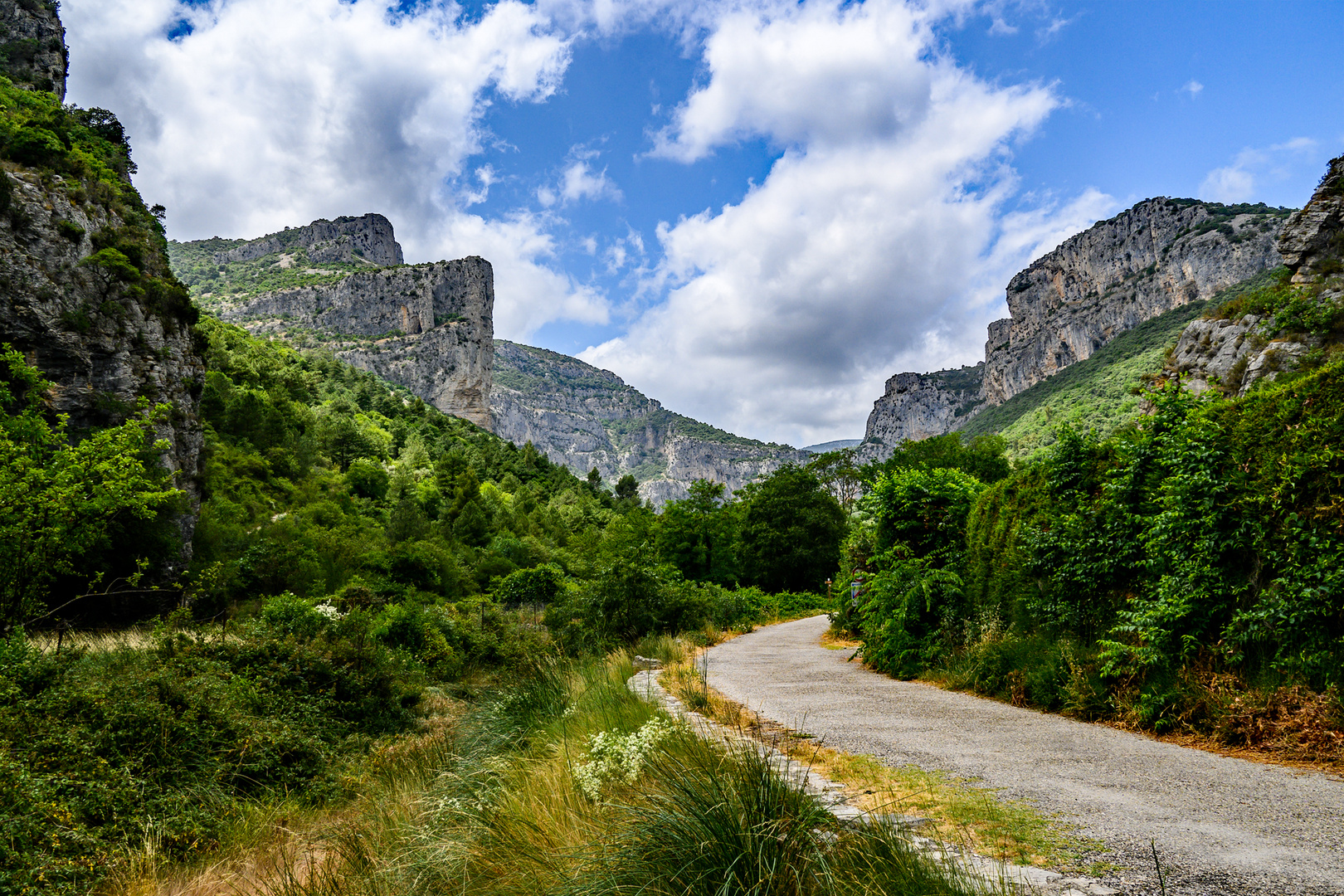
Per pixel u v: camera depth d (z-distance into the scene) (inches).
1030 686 271.6
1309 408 204.5
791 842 104.3
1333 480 191.2
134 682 285.7
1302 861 96.1
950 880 90.5
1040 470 341.4
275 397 3277.6
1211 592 221.3
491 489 3452.3
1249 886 87.0
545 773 175.8
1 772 193.5
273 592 1156.5
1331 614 184.7
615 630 656.4
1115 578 273.4
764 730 218.5
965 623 365.4
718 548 1850.4
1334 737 166.1
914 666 370.0
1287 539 200.7
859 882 91.7
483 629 762.8
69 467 465.1
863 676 378.0
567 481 4842.5
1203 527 227.3
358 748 340.5
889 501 478.6
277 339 7244.1
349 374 5669.3
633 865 109.1
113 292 1317.7
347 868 160.2
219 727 289.6
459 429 5846.5
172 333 1489.9
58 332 1180.5
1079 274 6250.0
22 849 173.8
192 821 217.8
